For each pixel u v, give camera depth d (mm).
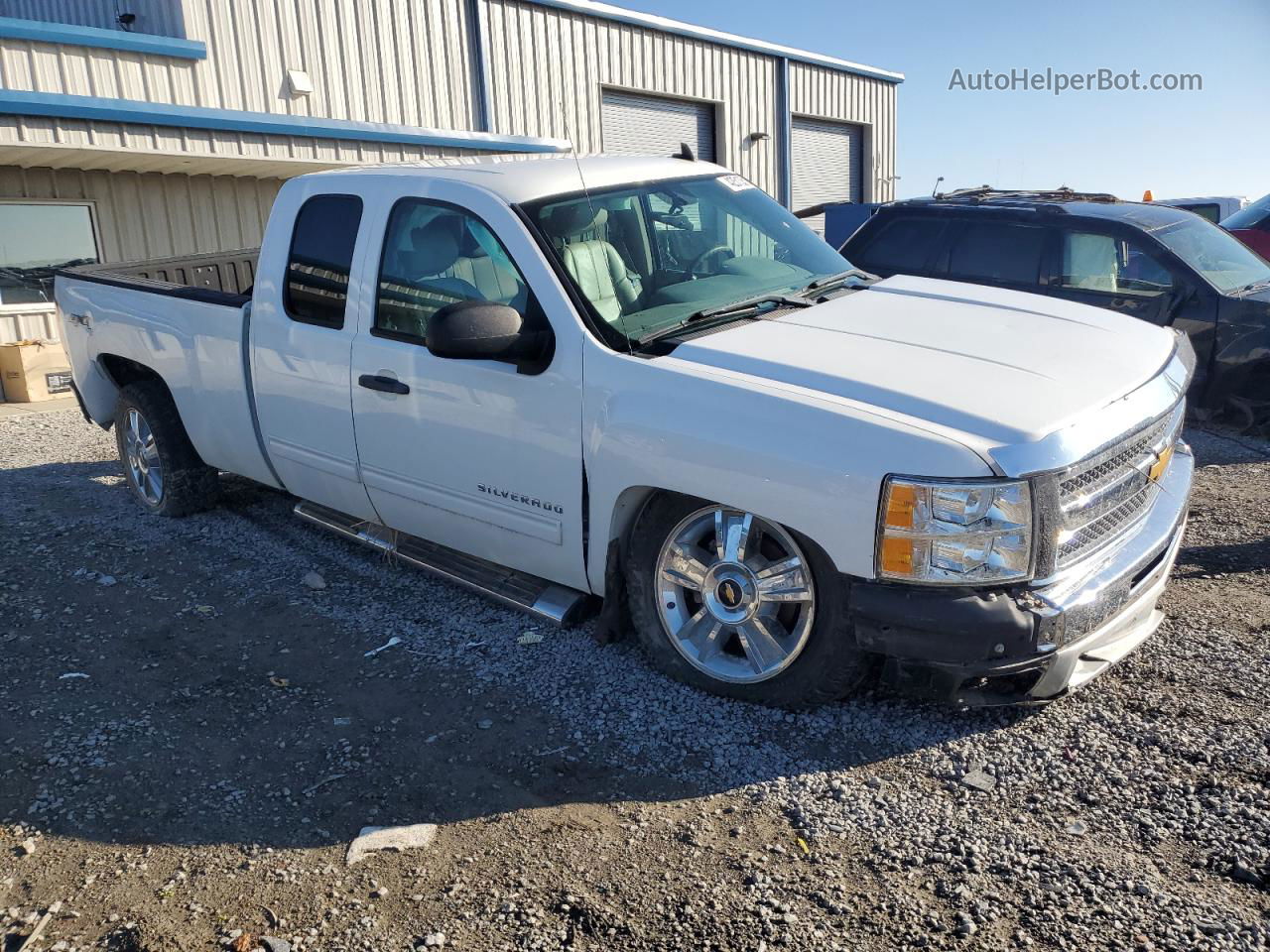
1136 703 3654
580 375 3814
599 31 17500
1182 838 2932
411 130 12922
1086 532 3346
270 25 13117
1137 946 2529
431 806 3264
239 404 5352
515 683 4023
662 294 4164
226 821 3219
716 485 3471
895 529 3139
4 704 3990
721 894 2787
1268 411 7660
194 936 2705
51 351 11156
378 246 4535
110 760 3582
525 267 3998
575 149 17219
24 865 3029
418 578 5145
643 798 3260
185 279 7277
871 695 3787
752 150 20875
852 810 3133
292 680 4133
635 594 3965
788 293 4441
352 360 4605
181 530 6020
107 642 4527
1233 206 15992
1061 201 8438
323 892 2863
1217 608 4484
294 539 5777
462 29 15414
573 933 2660
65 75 11047
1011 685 3387
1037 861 2861
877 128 24516
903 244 8547
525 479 4070
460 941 2648
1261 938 2533
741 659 3797
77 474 7504
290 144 11953
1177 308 7660
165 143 10898
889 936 2605
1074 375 3531
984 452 3076
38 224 11938
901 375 3455
